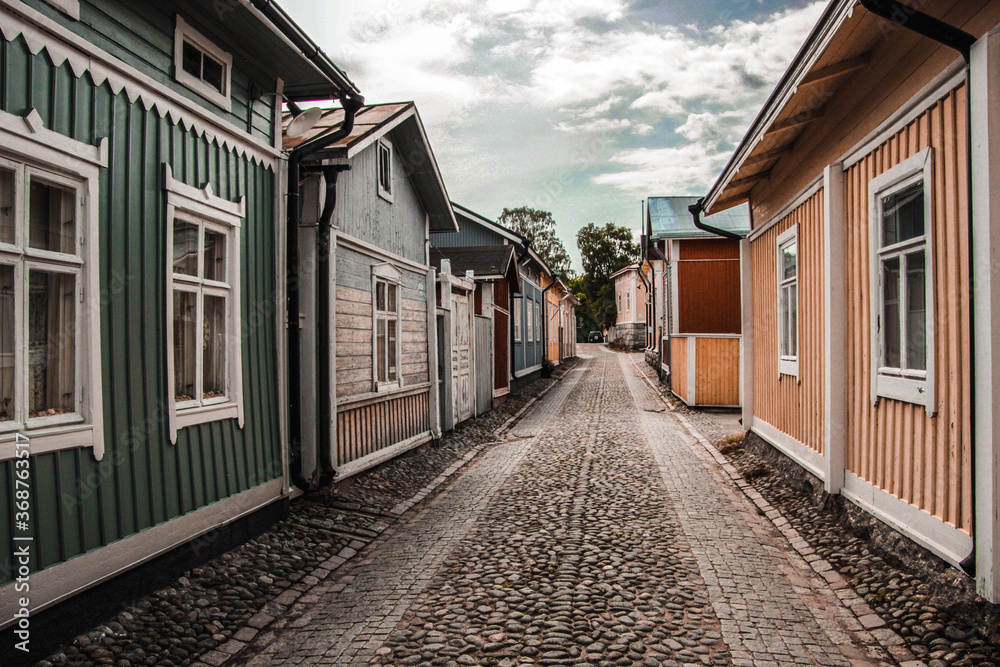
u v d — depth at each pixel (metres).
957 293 3.77
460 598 4.35
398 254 9.10
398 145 9.12
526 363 22.09
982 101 3.41
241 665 3.56
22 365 3.25
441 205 10.33
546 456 9.76
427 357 10.26
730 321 15.76
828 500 5.85
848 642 3.61
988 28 3.38
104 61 3.78
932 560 4.05
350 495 6.82
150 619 3.84
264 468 5.62
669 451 9.91
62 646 3.38
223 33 4.99
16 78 3.21
